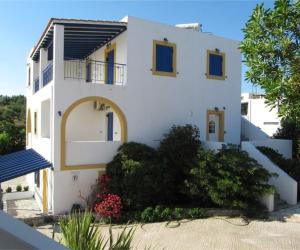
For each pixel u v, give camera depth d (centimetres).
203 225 1312
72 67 2166
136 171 1439
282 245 1102
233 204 1398
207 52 1922
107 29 1638
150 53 1703
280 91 717
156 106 1725
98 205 1401
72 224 549
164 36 1750
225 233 1222
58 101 1468
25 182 2569
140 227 1299
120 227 1295
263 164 1644
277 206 1525
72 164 1487
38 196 1789
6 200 1869
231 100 2028
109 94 1591
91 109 2062
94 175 1532
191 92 1852
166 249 1070
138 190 1425
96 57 2014
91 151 1530
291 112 725
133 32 1645
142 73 1680
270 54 741
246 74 777
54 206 1447
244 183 1444
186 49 1833
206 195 1467
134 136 1653
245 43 779
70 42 1848
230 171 1448
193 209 1420
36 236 184
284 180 1585
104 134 2012
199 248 1083
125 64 1636
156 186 1445
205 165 1461
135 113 1659
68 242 518
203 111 1900
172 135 1620
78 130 2023
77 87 1512
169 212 1397
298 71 713
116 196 1405
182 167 1547
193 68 1861
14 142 3362
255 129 2850
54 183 1451
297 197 1622
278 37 732
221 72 1989
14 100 6216
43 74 1844
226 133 2008
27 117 2575
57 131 1466
